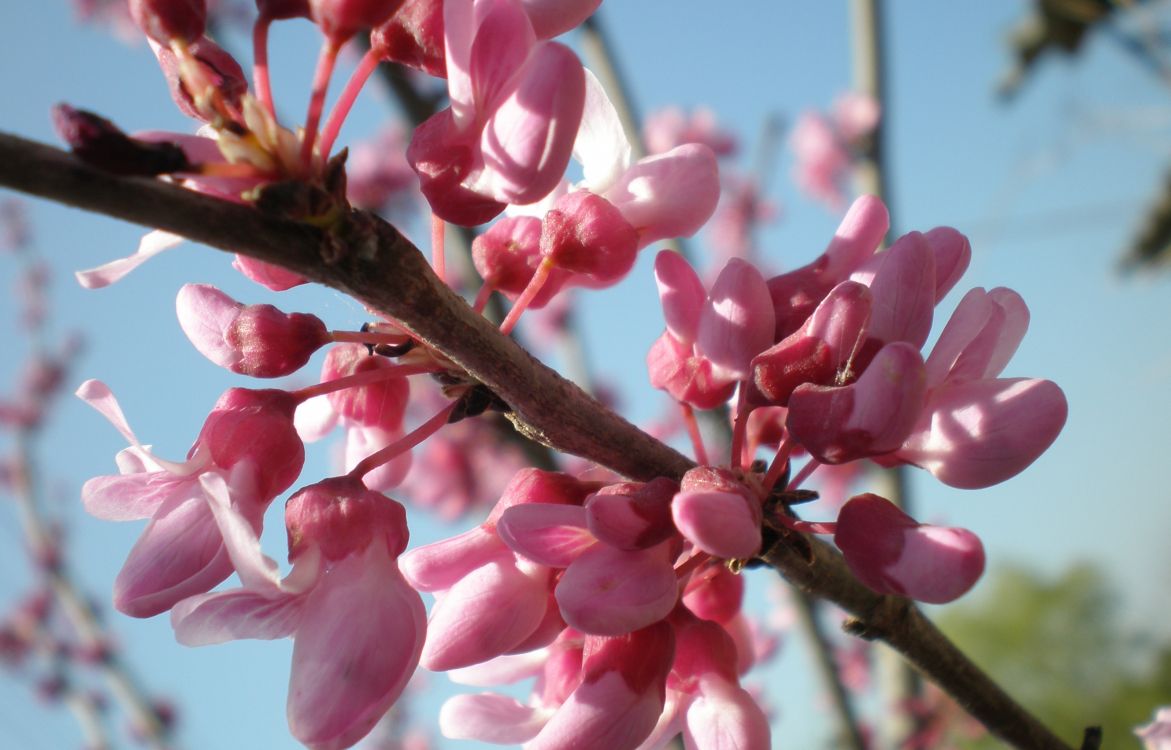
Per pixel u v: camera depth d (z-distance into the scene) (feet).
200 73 0.26
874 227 0.31
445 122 0.28
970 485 0.29
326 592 0.27
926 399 0.29
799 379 0.29
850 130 0.80
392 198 0.89
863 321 0.29
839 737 0.70
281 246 0.26
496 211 0.29
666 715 0.31
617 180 0.31
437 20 0.28
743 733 0.29
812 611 0.71
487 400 0.29
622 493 0.28
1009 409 0.28
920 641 0.32
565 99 0.27
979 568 0.27
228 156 0.25
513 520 0.28
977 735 0.73
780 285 0.31
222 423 0.29
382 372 0.29
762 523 0.29
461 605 0.29
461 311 0.28
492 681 0.33
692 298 0.31
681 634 0.30
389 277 0.27
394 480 0.32
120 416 0.28
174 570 0.27
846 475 0.77
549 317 0.87
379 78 0.57
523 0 0.28
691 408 0.32
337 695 0.27
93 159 0.24
